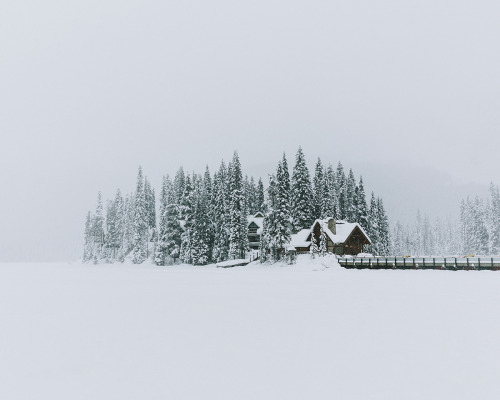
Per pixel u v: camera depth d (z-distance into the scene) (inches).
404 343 447.8
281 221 2551.7
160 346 443.8
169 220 3260.3
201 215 3120.1
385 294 918.4
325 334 496.1
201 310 692.7
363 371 351.9
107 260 4037.9
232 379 334.0
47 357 408.5
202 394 301.3
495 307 705.6
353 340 463.2
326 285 1178.0
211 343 454.6
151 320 602.9
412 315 625.0
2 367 377.1
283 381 328.5
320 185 3289.9
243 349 427.5
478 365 366.0
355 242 2881.4
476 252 4207.7
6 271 2458.2
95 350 432.1
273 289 1063.6
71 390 314.0
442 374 342.3
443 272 1846.7
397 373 346.0
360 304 751.1
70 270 2573.8
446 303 758.5
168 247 3270.2
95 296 943.0
